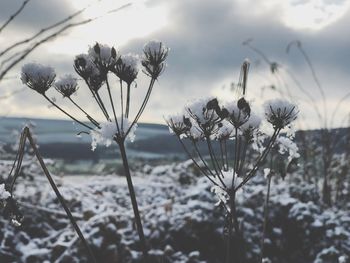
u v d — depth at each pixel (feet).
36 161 3.68
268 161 3.87
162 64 1.05
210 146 0.98
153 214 2.96
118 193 3.92
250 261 2.82
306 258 2.98
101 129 1.03
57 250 2.62
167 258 2.67
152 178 4.42
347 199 4.10
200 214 2.89
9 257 2.57
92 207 3.39
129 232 2.82
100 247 2.59
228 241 1.03
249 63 1.02
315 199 3.75
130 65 1.02
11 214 1.06
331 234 3.04
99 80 1.01
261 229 3.02
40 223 3.00
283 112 0.97
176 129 1.02
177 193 3.87
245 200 3.21
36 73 1.02
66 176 4.35
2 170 3.32
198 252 2.72
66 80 1.03
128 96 1.04
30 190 3.24
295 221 3.09
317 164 4.39
